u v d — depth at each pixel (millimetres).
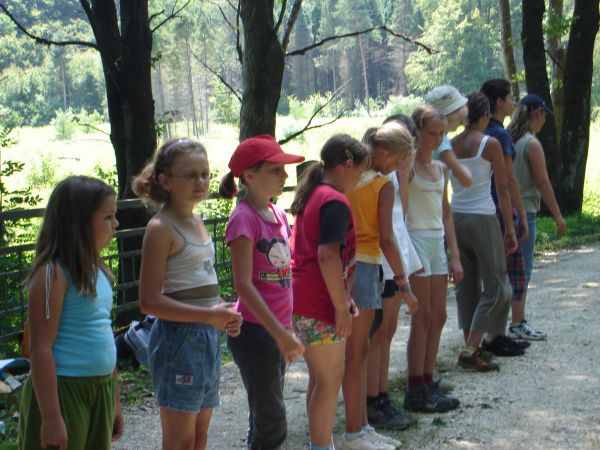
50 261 2939
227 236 3635
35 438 3025
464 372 5984
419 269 4762
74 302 2973
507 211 6008
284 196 12094
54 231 2965
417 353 5125
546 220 13875
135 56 7996
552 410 5145
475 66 73500
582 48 14305
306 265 3971
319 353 3988
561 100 15883
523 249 6852
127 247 7762
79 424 2973
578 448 4547
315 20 97500
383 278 4465
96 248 2998
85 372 2982
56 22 52531
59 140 44781
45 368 2895
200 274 3383
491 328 5969
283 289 3711
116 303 7691
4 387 4793
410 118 4848
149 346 3473
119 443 4758
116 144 8234
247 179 3682
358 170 4020
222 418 5191
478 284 6191
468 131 5980
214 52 53625
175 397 3361
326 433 4086
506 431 4805
